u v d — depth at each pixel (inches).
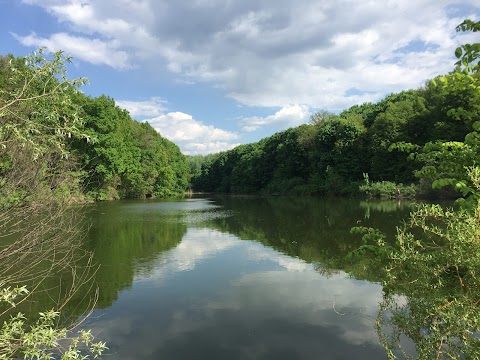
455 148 151.6
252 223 833.5
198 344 238.4
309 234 650.2
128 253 507.5
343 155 1971.0
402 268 125.6
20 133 139.9
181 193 2930.6
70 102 149.8
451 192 1218.6
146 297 325.1
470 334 100.1
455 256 103.6
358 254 162.7
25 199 177.0
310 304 306.2
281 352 227.9
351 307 297.0
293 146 2434.8
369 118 2138.3
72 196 211.3
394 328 151.4
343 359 216.4
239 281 374.3
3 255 169.0
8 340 140.3
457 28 132.0
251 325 266.5
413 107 1732.3
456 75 134.0
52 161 190.9
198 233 689.0
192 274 400.8
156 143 2514.8
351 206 1194.6
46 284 346.6
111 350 228.7
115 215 1023.6
